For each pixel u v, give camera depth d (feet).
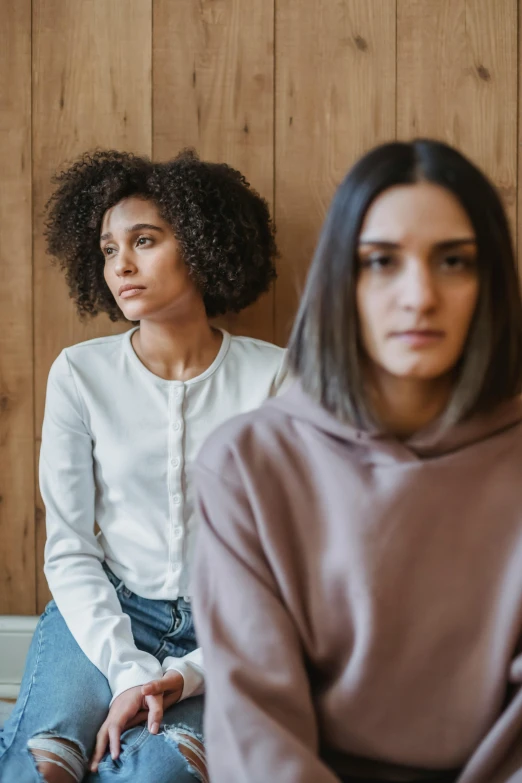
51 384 4.10
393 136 4.53
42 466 4.11
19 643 4.76
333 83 4.52
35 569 4.81
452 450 2.30
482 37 4.47
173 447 3.88
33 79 4.58
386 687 2.27
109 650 3.59
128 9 4.53
